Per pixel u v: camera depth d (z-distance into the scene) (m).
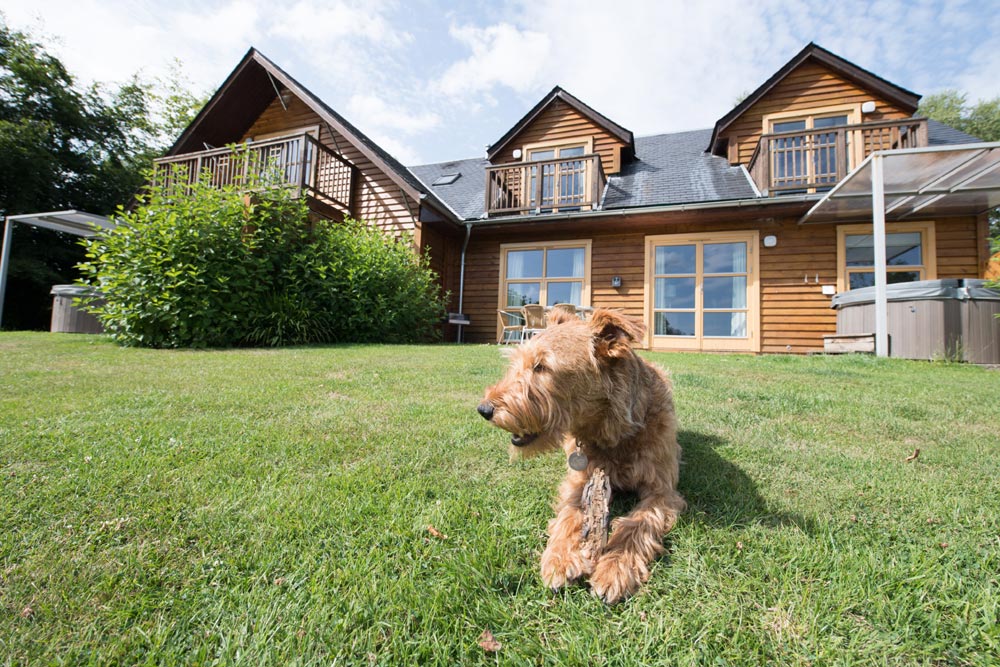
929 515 1.39
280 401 2.93
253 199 7.50
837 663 0.81
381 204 10.32
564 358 1.56
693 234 9.28
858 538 1.25
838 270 8.41
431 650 0.85
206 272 6.55
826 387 3.71
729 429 2.45
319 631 0.89
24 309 16.80
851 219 8.34
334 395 3.21
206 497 1.47
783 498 1.53
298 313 7.34
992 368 4.89
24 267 15.48
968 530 1.30
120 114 20.81
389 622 0.91
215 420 2.41
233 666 0.81
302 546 1.20
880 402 3.10
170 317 6.20
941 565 1.10
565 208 10.45
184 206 6.66
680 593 1.01
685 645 0.85
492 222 9.80
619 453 1.61
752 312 8.83
